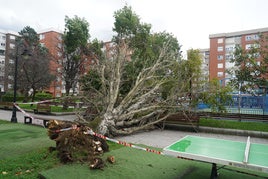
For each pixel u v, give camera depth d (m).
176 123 11.63
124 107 9.33
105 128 8.12
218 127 11.12
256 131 10.14
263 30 50.19
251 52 13.59
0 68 37.06
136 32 18.48
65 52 20.72
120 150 6.54
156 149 6.86
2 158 5.45
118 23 18.73
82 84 13.66
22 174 4.41
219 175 4.86
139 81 10.56
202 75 12.98
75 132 5.67
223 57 55.09
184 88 11.73
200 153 4.06
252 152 4.22
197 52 13.29
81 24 19.80
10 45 59.38
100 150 5.79
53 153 5.61
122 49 11.34
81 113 11.52
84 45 19.62
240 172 4.63
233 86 13.90
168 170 5.01
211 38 56.72
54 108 20.67
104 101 9.75
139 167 5.11
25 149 6.22
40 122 12.24
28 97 30.20
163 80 11.75
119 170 4.85
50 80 27.17
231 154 4.04
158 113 11.09
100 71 11.89
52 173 4.47
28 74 25.03
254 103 16.20
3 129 9.59
